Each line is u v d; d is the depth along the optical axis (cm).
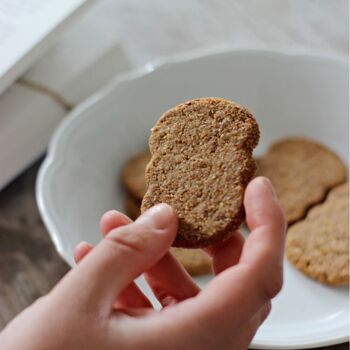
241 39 55
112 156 49
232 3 58
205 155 30
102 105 48
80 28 53
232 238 33
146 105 50
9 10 49
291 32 54
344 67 47
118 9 59
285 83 49
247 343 31
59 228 43
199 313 28
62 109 51
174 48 56
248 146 30
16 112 48
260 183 29
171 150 31
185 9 58
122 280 28
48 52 52
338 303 41
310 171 47
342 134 48
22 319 28
